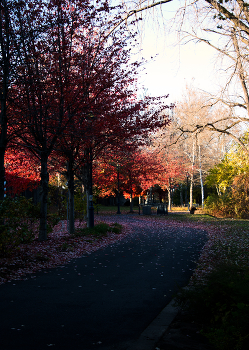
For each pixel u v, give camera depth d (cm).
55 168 1720
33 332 415
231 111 945
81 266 886
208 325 432
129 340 393
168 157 3594
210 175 3066
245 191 2656
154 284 690
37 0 1041
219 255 997
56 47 1087
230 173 2919
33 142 1249
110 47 1181
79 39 1190
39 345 374
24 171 1869
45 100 1145
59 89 1108
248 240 1290
